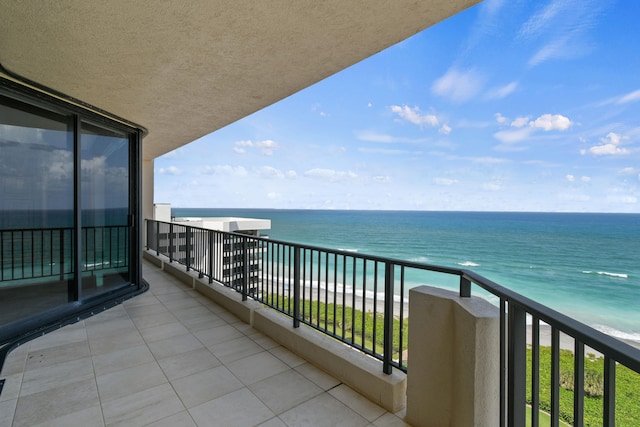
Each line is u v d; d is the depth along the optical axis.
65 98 2.96
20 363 2.24
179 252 6.04
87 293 3.41
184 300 3.83
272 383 2.01
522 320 0.97
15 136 2.79
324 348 2.17
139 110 3.43
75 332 2.83
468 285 1.45
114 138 3.79
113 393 1.89
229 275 3.77
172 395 1.87
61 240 3.13
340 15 1.75
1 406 1.74
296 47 2.12
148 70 2.45
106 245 3.67
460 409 1.34
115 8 1.66
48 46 2.05
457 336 1.36
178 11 1.69
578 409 0.67
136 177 4.13
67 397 1.84
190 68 2.43
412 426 1.60
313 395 1.89
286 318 2.76
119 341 2.64
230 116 3.71
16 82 2.60
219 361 2.31
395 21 1.81
